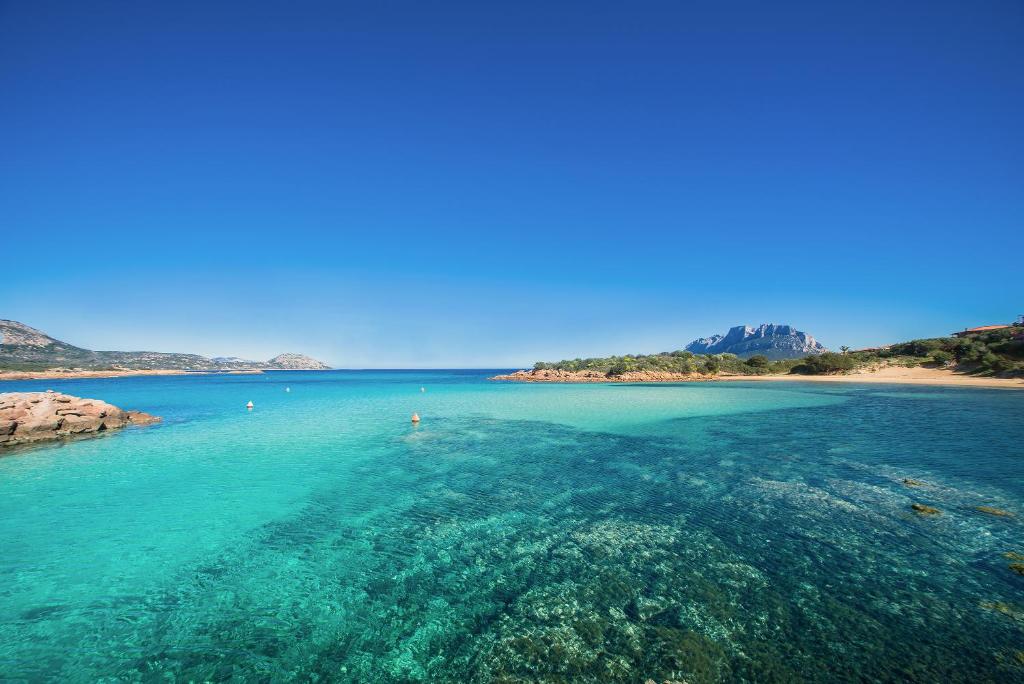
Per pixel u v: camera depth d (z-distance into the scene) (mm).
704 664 7246
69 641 8227
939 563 10367
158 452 24062
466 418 36969
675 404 45625
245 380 135375
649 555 11109
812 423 31469
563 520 13633
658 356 118438
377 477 18797
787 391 60719
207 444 26203
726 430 29094
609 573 10258
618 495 15898
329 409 45469
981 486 15883
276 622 8750
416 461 21562
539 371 111500
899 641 7695
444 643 8008
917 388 59312
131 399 59906
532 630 8266
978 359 71250
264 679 7258
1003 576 9742
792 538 11891
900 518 13070
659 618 8500
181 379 146375
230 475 19266
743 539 11914
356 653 7832
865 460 20031
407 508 14992
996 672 6953
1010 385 58031
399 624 8609
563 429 30734
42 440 27703
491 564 10883
